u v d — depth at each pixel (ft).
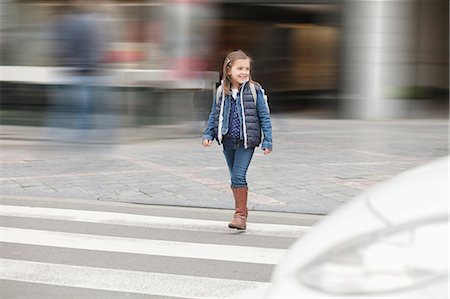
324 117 58.23
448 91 61.16
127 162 33.65
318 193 26.32
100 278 16.24
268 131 20.12
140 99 43.09
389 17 56.18
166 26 44.34
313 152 37.83
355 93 57.16
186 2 44.98
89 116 42.50
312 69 58.59
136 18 43.75
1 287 15.55
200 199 25.34
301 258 7.72
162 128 43.29
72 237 20.11
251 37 58.23
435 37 60.59
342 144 41.65
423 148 39.96
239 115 19.99
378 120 56.59
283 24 58.85
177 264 17.46
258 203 24.64
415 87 58.39
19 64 44.21
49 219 22.34
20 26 44.83
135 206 24.32
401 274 6.74
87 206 24.26
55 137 41.09
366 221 7.63
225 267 17.22
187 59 44.62
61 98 43.01
